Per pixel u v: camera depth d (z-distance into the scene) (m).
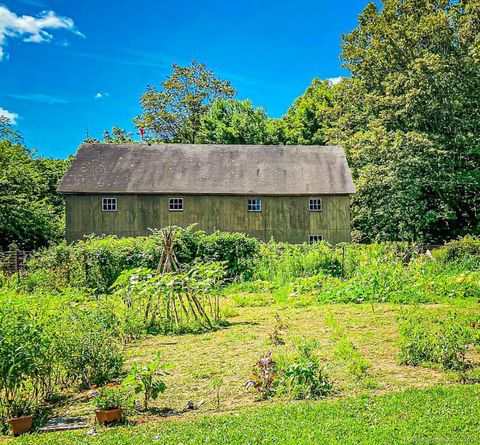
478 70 34.03
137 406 7.21
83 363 8.27
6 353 6.73
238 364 9.00
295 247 22.19
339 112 44.19
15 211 29.19
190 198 31.05
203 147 34.47
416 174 32.72
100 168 32.00
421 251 22.23
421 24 35.81
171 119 54.16
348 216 31.42
